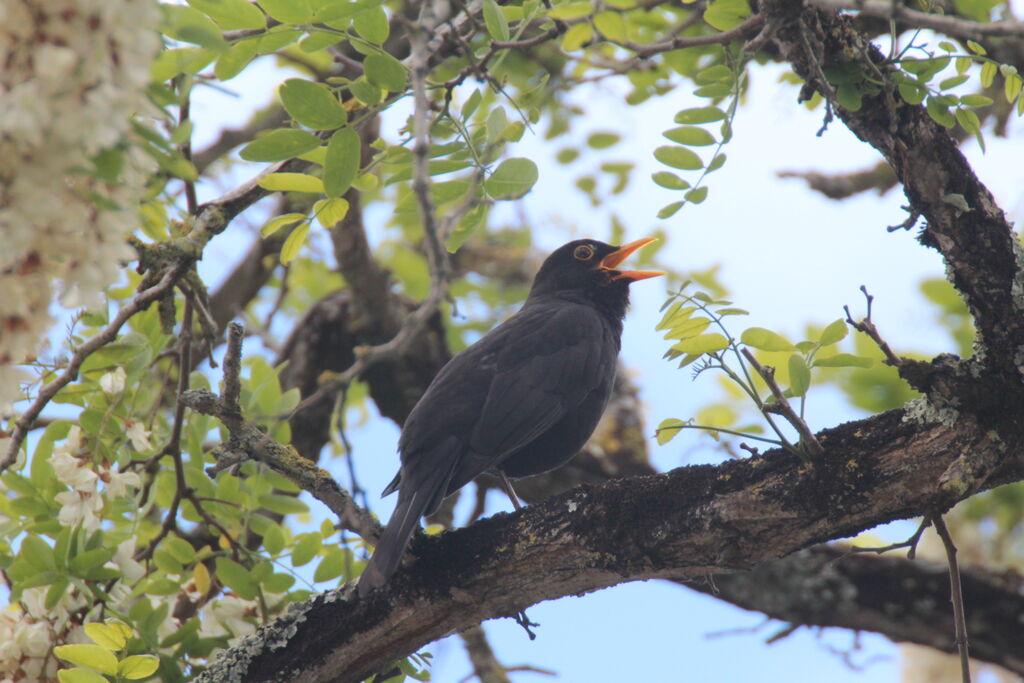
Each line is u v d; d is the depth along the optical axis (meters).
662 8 11.95
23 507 9.16
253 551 9.91
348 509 8.34
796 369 7.45
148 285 8.98
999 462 6.91
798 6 6.31
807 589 12.41
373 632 8.28
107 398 9.48
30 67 4.44
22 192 4.57
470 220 8.37
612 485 7.85
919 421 7.12
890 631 12.41
